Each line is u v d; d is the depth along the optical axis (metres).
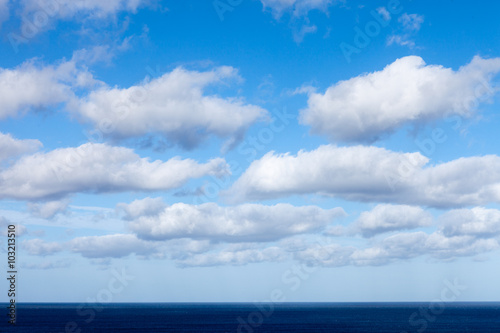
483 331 125.62
